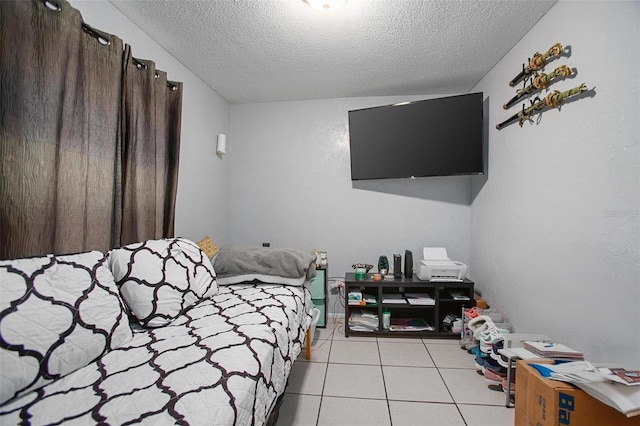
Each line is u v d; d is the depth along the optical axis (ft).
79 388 2.77
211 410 2.52
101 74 4.69
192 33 6.32
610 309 4.24
